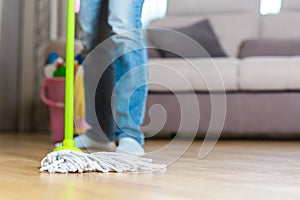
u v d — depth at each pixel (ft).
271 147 7.52
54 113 8.13
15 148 6.94
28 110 13.24
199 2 12.32
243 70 9.25
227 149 7.05
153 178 3.63
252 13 12.14
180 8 12.36
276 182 3.43
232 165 4.65
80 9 5.42
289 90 9.27
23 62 13.16
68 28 4.36
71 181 3.45
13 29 13.03
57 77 8.11
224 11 12.28
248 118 9.32
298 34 11.69
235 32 11.93
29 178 3.62
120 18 4.99
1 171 4.07
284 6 12.20
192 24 11.61
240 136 9.84
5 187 3.16
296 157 5.65
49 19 13.07
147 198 2.71
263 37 11.85
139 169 4.16
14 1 13.01
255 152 6.45
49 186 3.20
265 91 9.30
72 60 4.35
